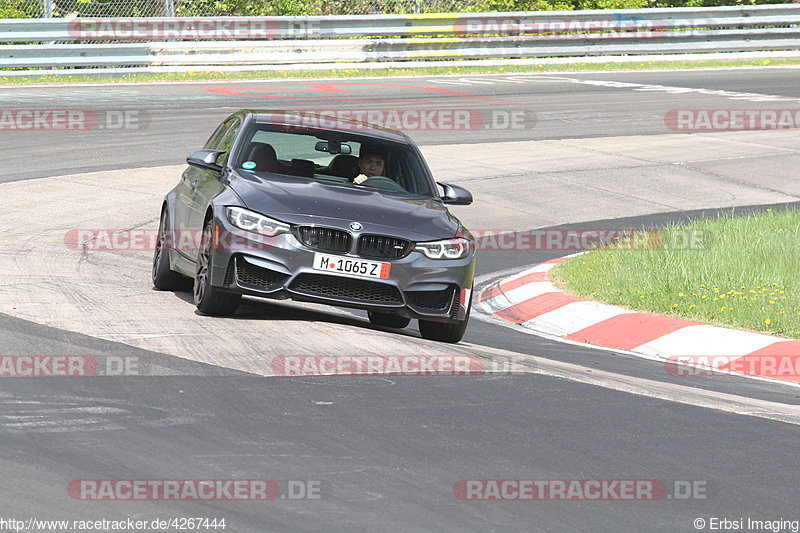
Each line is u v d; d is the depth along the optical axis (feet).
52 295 107.96
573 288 138.62
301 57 345.92
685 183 232.32
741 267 138.31
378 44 356.18
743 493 60.75
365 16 353.92
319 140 113.91
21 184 191.42
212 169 109.40
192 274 109.40
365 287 99.66
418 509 54.80
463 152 248.11
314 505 54.39
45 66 312.50
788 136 281.74
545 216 201.46
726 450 69.31
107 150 226.38
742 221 176.55
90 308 102.32
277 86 316.19
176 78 325.83
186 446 62.64
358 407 73.46
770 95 333.83
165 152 227.61
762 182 236.43
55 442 61.98
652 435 71.82
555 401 79.56
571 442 68.74
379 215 102.27
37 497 53.52
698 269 138.00
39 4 335.26
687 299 126.21
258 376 79.92
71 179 198.90
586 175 234.17
